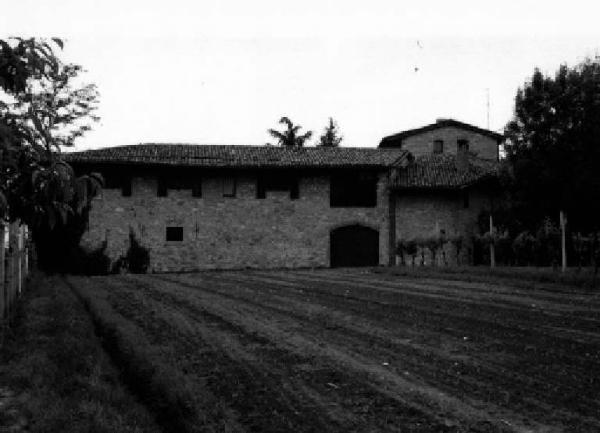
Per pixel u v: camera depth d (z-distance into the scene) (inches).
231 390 265.4
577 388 267.6
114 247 1300.4
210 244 1332.4
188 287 759.1
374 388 268.7
